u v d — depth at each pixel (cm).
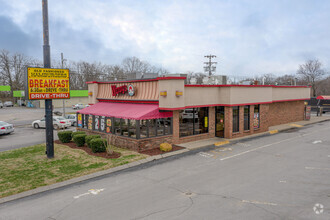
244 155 1419
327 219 688
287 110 2709
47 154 1374
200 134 1812
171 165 1250
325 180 995
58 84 1433
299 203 791
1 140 2078
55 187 994
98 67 8806
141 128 1506
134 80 1756
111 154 1419
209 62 5872
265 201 811
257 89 2055
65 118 2898
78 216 751
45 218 748
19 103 7400
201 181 1015
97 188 973
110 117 1731
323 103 4497
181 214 735
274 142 1770
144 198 863
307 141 1778
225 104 1838
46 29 1379
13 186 991
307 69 7506
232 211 745
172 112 1625
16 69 8638
